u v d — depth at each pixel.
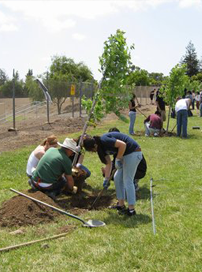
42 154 6.54
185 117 13.36
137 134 14.48
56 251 4.08
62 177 6.17
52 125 17.31
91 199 6.29
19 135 13.93
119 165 5.40
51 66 47.06
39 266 3.72
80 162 6.74
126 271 3.56
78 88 23.33
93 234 4.56
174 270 3.57
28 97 21.03
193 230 4.57
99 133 14.60
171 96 14.53
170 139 12.96
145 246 4.11
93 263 3.77
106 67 6.20
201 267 3.58
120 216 5.30
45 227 4.83
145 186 6.85
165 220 4.97
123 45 6.16
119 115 6.51
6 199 6.00
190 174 7.64
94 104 6.39
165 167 8.40
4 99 19.95
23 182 7.22
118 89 6.27
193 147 11.14
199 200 5.88
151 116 13.86
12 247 4.11
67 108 25.08
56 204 5.52
